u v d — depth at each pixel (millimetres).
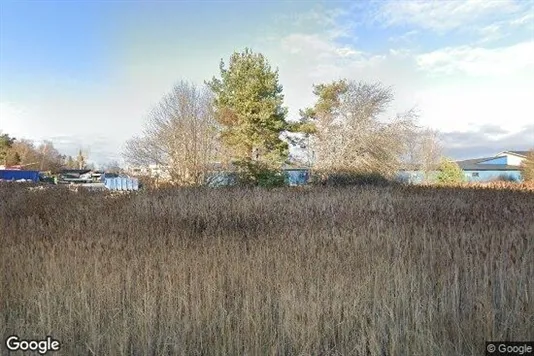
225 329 3209
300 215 8305
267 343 3105
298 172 24078
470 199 11898
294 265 4215
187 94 19750
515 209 8703
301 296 3414
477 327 3066
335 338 3268
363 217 7449
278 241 5332
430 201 11125
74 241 5227
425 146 32250
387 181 20438
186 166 18969
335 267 4113
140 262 4383
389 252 4656
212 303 3490
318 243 5125
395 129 21406
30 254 4660
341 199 11180
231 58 23703
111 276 3867
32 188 14492
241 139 21312
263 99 22672
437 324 3221
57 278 3926
